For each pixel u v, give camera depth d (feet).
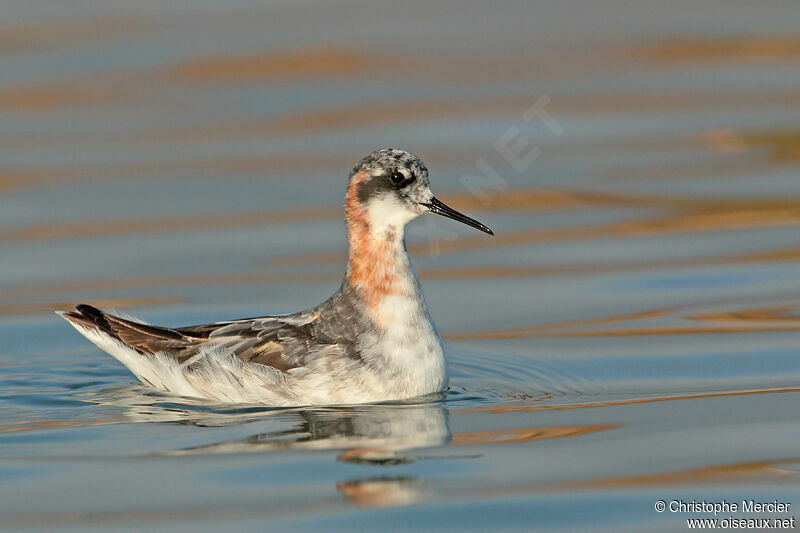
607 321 49.73
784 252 58.03
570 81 90.02
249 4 110.52
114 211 66.13
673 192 68.49
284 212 65.82
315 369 38.14
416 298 38.75
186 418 37.50
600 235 62.03
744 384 41.16
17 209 66.49
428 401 38.88
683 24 103.19
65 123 82.94
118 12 106.73
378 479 31.73
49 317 50.90
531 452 33.86
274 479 31.83
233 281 55.26
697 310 50.70
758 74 91.91
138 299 52.85
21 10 107.55
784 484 31.19
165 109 85.46
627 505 29.99
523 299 53.11
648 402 39.14
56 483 31.65
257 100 86.84
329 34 100.37
